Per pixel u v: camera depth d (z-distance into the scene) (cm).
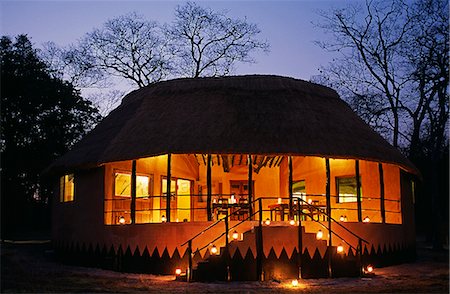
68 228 2238
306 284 1515
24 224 4459
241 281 1575
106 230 1980
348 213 2369
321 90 2372
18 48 3894
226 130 1912
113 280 1608
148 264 1811
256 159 2375
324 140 1928
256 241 1616
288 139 1883
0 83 3712
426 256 2580
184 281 1583
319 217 2138
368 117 3644
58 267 2017
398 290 1383
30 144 3834
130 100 2469
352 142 1984
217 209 2036
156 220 2272
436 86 3166
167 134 1931
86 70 4088
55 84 3956
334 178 2444
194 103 2127
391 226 2100
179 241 1780
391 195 2303
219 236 1725
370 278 1647
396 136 3600
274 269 1614
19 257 2295
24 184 3997
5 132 3772
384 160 1981
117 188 2112
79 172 2216
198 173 2578
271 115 2020
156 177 2295
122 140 2006
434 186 3170
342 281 1575
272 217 2377
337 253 1680
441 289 1398
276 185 2553
